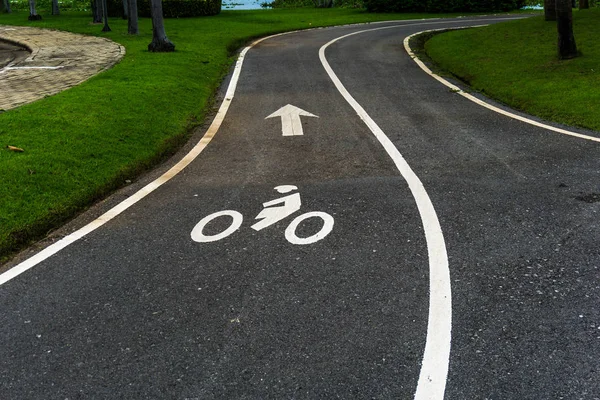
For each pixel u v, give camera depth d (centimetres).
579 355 339
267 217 568
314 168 732
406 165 732
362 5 3984
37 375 335
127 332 378
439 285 425
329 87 1341
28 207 580
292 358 346
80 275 460
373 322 381
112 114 948
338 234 522
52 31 2611
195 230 542
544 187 630
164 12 3288
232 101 1210
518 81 1281
